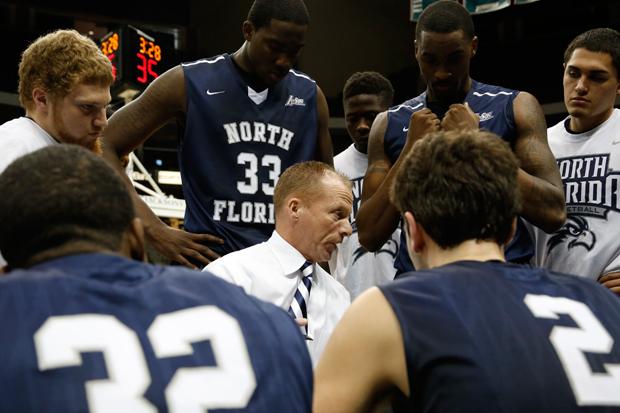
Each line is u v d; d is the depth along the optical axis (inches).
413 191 64.2
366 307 59.7
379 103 161.8
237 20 403.5
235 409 46.2
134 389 44.3
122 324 46.6
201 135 117.2
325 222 103.0
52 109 93.1
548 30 381.7
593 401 54.9
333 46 403.5
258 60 113.2
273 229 118.3
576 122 130.2
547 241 128.3
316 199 103.4
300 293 103.5
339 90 403.9
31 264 49.7
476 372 54.9
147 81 291.6
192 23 410.9
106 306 47.2
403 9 404.5
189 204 118.3
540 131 110.4
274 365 49.6
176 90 117.0
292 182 104.8
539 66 379.6
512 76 386.0
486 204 62.0
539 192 102.3
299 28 110.9
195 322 48.5
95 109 93.7
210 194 116.6
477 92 116.6
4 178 49.9
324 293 107.1
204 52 408.5
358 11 405.1
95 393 43.5
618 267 121.5
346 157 166.2
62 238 49.5
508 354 55.7
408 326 57.5
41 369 43.5
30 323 45.1
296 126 121.0
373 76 164.4
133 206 52.6
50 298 46.4
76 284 47.6
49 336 44.8
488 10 249.0
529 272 62.6
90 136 95.4
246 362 48.3
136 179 244.2
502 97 114.2
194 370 46.3
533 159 108.0
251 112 118.4
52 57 92.1
